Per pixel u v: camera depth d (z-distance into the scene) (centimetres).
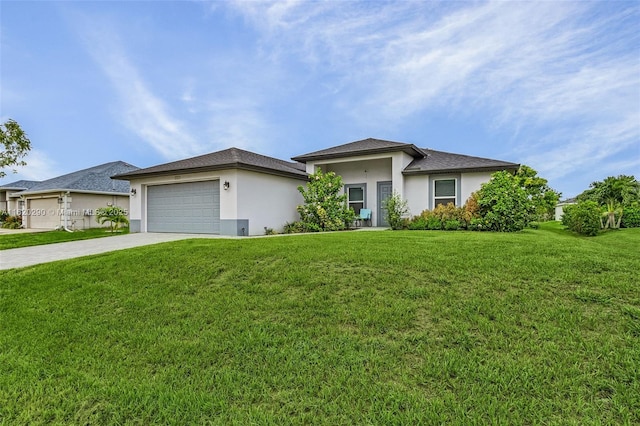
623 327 347
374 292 463
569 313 379
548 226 2102
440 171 1454
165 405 275
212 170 1326
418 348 333
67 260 754
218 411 265
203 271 593
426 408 255
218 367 325
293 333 374
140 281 567
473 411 251
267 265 603
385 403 262
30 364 344
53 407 281
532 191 2320
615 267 512
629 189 2080
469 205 1291
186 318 431
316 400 271
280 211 1523
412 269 538
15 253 945
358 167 1731
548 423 237
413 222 1384
